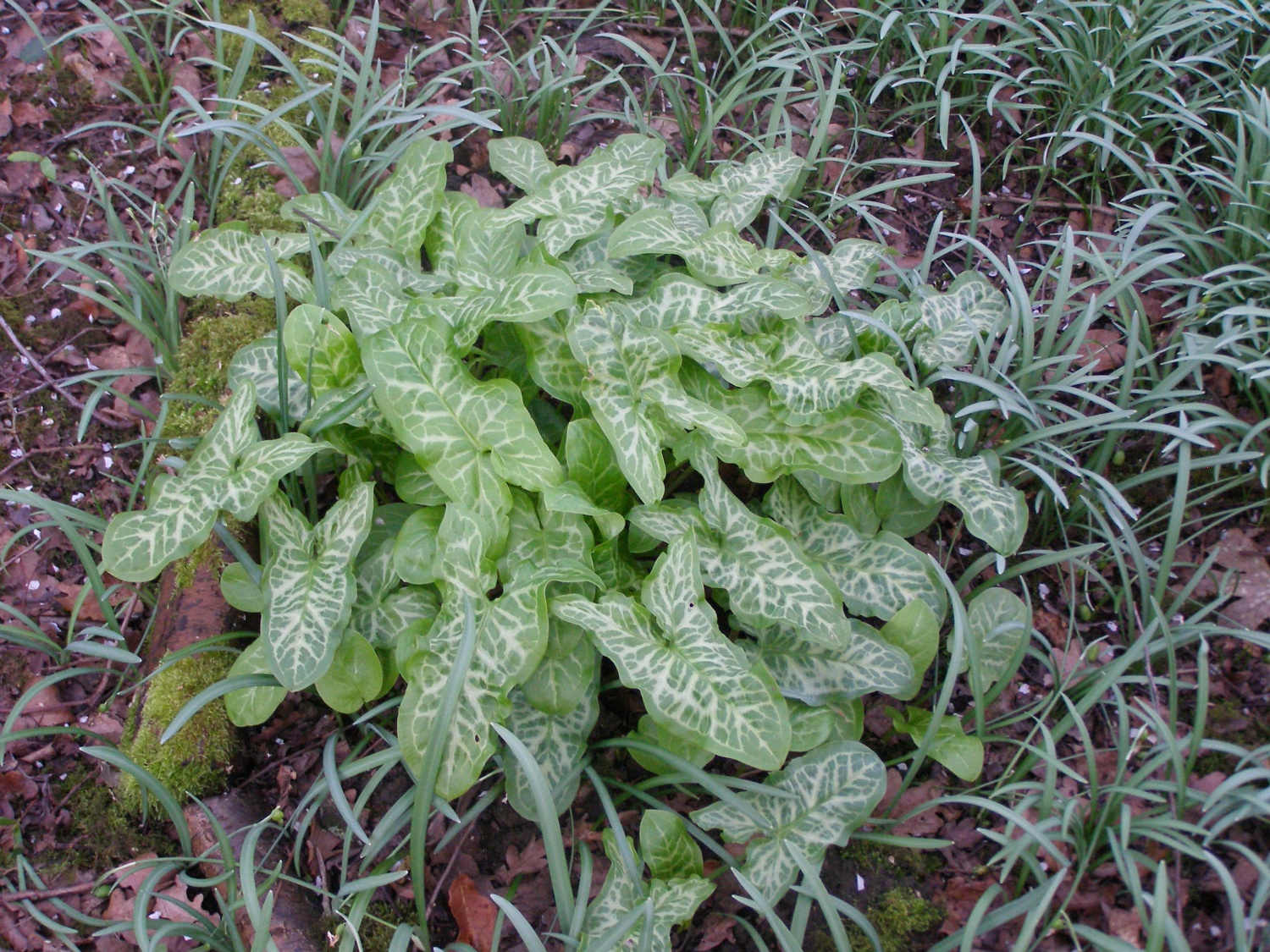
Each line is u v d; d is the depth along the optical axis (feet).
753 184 3.24
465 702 2.35
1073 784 2.70
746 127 3.73
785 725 2.38
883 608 2.77
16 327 3.13
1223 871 2.24
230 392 2.97
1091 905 2.54
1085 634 2.94
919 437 2.94
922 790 2.76
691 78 3.49
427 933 2.42
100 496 3.00
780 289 2.82
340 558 2.51
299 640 2.41
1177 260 3.24
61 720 2.73
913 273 3.23
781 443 2.80
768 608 2.60
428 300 2.68
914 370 2.91
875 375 2.69
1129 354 2.92
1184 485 2.73
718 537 2.70
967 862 2.65
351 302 2.72
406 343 2.55
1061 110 3.61
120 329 3.19
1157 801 2.43
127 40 3.38
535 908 2.59
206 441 2.58
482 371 3.04
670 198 3.23
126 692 2.76
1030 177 3.67
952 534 3.11
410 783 2.68
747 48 3.84
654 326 2.81
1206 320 3.18
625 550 2.83
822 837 2.49
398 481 2.73
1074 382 2.96
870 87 3.80
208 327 3.07
